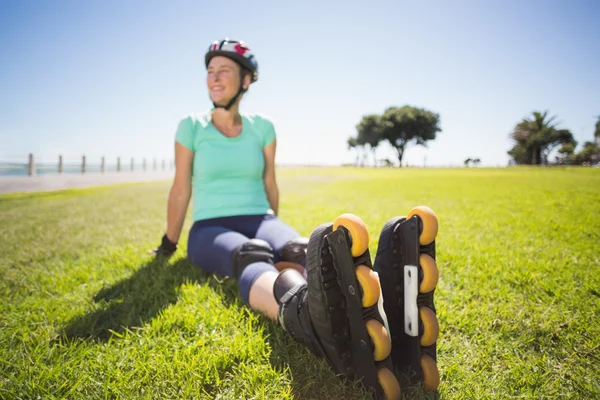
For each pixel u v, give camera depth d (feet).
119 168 106.42
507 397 3.83
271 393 3.82
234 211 7.54
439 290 6.75
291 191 33.12
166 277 7.50
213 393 3.91
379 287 3.49
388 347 3.50
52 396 3.73
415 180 49.06
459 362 4.47
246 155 7.75
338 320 3.65
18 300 6.66
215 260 6.46
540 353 4.74
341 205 20.76
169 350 4.60
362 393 3.67
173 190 8.34
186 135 7.80
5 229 14.38
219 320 5.41
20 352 4.58
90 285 7.34
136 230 13.88
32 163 66.59
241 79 7.59
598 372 4.30
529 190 28.68
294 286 4.35
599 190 27.12
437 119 211.61
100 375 4.14
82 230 14.07
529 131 146.41
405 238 3.80
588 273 7.73
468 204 20.52
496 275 7.63
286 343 4.75
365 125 213.46
